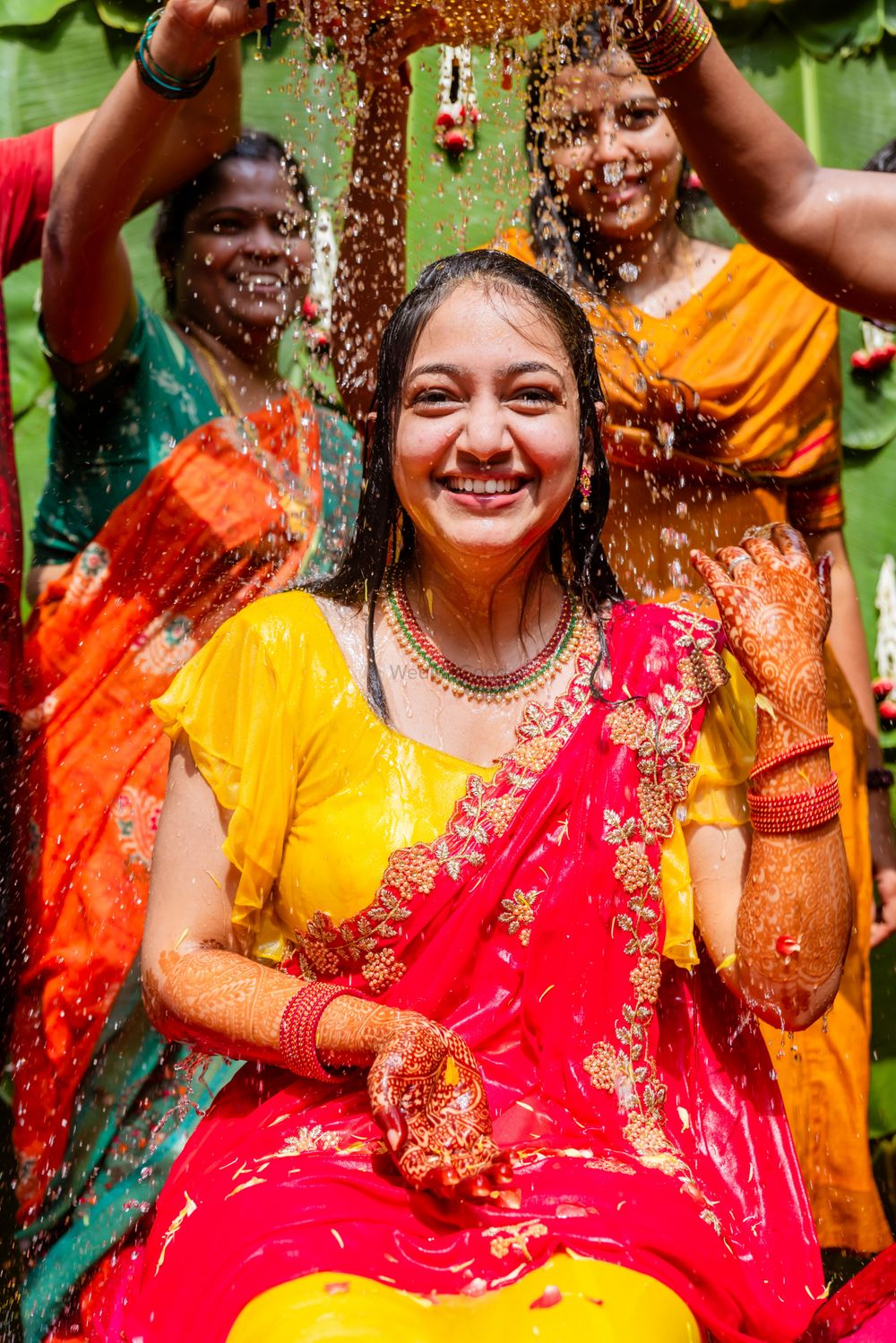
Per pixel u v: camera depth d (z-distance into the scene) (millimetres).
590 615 1871
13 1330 2979
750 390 3225
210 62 2850
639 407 3162
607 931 1719
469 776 1736
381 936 1704
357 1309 1402
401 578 1862
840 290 2613
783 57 4137
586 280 3201
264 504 3305
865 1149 3258
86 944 3061
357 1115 1687
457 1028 1703
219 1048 1684
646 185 3127
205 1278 1528
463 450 1726
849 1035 3271
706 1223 1607
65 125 3326
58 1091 3035
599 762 1746
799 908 1689
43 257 3119
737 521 3248
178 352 3367
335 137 3631
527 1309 1416
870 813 3484
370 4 2510
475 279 1765
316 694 1768
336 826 1727
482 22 2496
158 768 3146
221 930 1778
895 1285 1574
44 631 3207
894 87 4133
